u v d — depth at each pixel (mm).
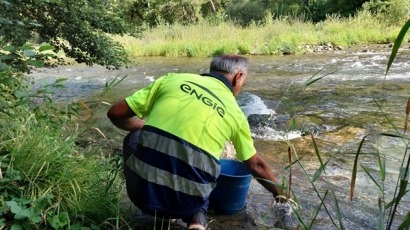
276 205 2600
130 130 2436
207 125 2066
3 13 3783
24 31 4090
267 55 12156
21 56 3115
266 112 5344
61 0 4547
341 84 7191
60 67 11008
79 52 5164
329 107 5570
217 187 2494
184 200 2064
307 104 5809
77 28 4887
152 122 2090
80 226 2154
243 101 5918
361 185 3076
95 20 4941
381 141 4031
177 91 2145
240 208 2619
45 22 4695
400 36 1189
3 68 2406
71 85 8367
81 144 3922
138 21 21562
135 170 2082
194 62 11727
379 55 10523
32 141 2479
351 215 2609
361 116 5051
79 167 2537
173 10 21828
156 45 14055
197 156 2035
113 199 2438
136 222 2434
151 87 2275
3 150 2416
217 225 2467
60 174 2369
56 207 2189
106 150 3805
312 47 12828
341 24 14891
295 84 7496
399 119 4836
